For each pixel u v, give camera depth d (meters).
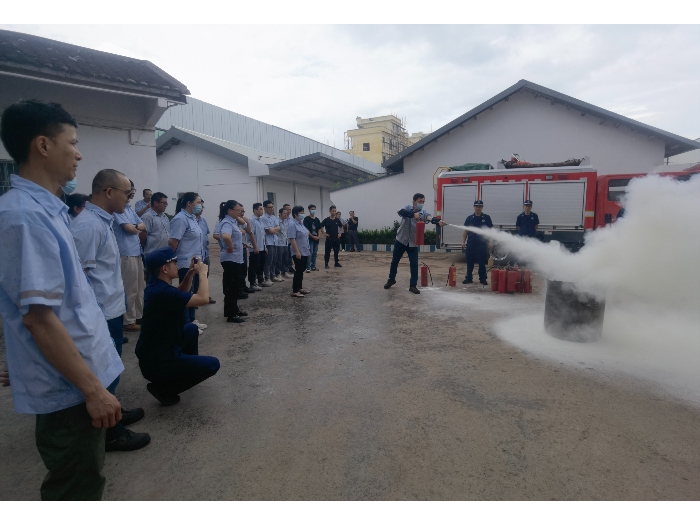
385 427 2.99
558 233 11.43
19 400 1.57
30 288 1.40
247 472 2.50
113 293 3.12
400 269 11.34
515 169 11.74
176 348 3.38
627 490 2.30
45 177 1.60
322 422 3.07
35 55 6.98
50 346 1.46
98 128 8.22
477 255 8.61
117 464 2.60
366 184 18.11
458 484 2.36
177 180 17.81
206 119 21.97
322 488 2.34
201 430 2.99
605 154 14.46
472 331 5.30
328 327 5.53
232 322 5.80
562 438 2.82
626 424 2.99
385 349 4.64
